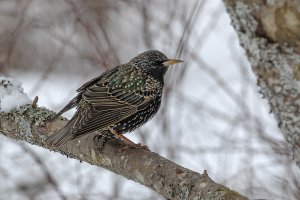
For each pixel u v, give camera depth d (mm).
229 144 11906
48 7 15508
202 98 14219
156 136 12656
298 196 10359
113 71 9211
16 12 15375
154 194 11180
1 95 8789
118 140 7996
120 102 8781
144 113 9164
